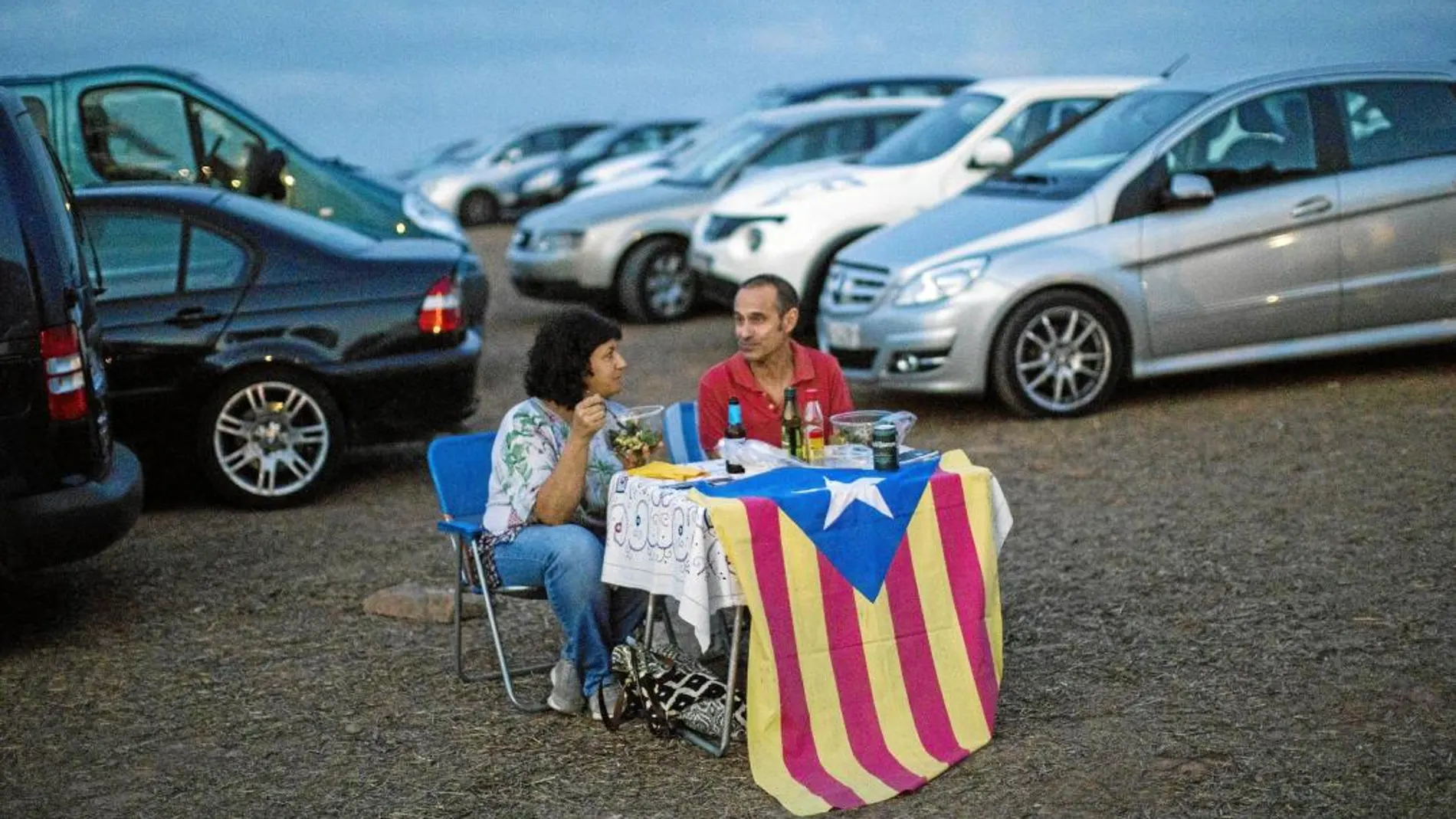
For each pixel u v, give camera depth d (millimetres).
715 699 4547
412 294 7863
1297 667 4812
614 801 4191
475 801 4246
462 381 7977
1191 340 8680
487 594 4875
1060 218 8672
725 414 5270
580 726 4762
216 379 7527
